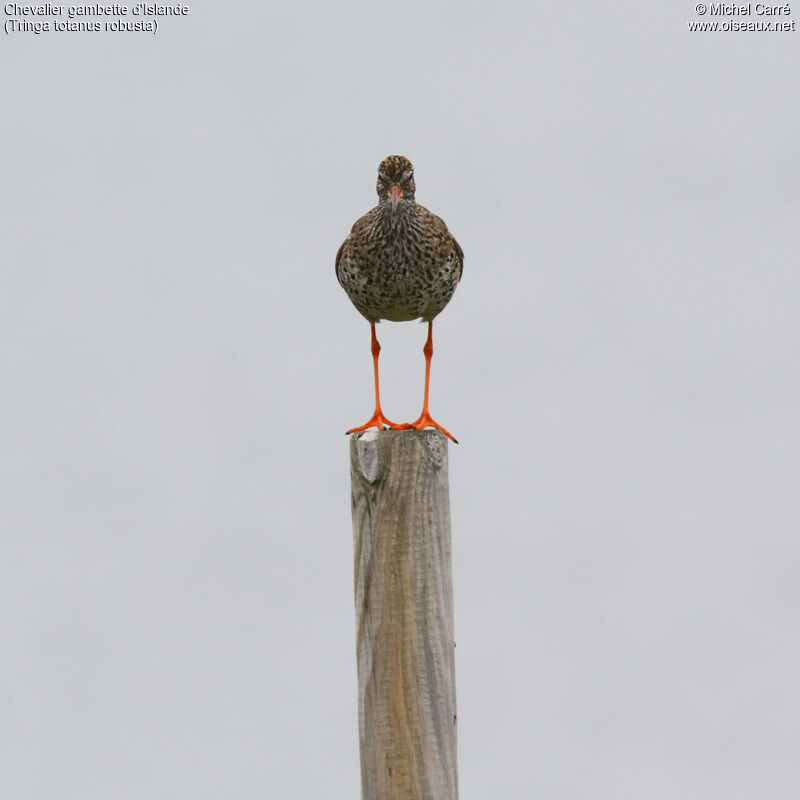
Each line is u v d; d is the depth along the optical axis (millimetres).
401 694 11906
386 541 11867
